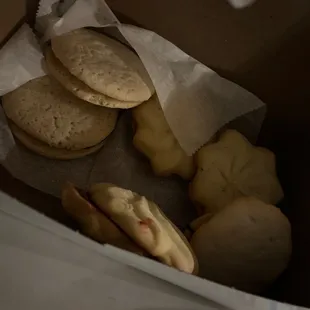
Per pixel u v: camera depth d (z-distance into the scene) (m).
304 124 0.44
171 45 0.43
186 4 0.41
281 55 0.42
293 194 0.44
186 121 0.43
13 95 0.41
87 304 0.34
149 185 0.45
